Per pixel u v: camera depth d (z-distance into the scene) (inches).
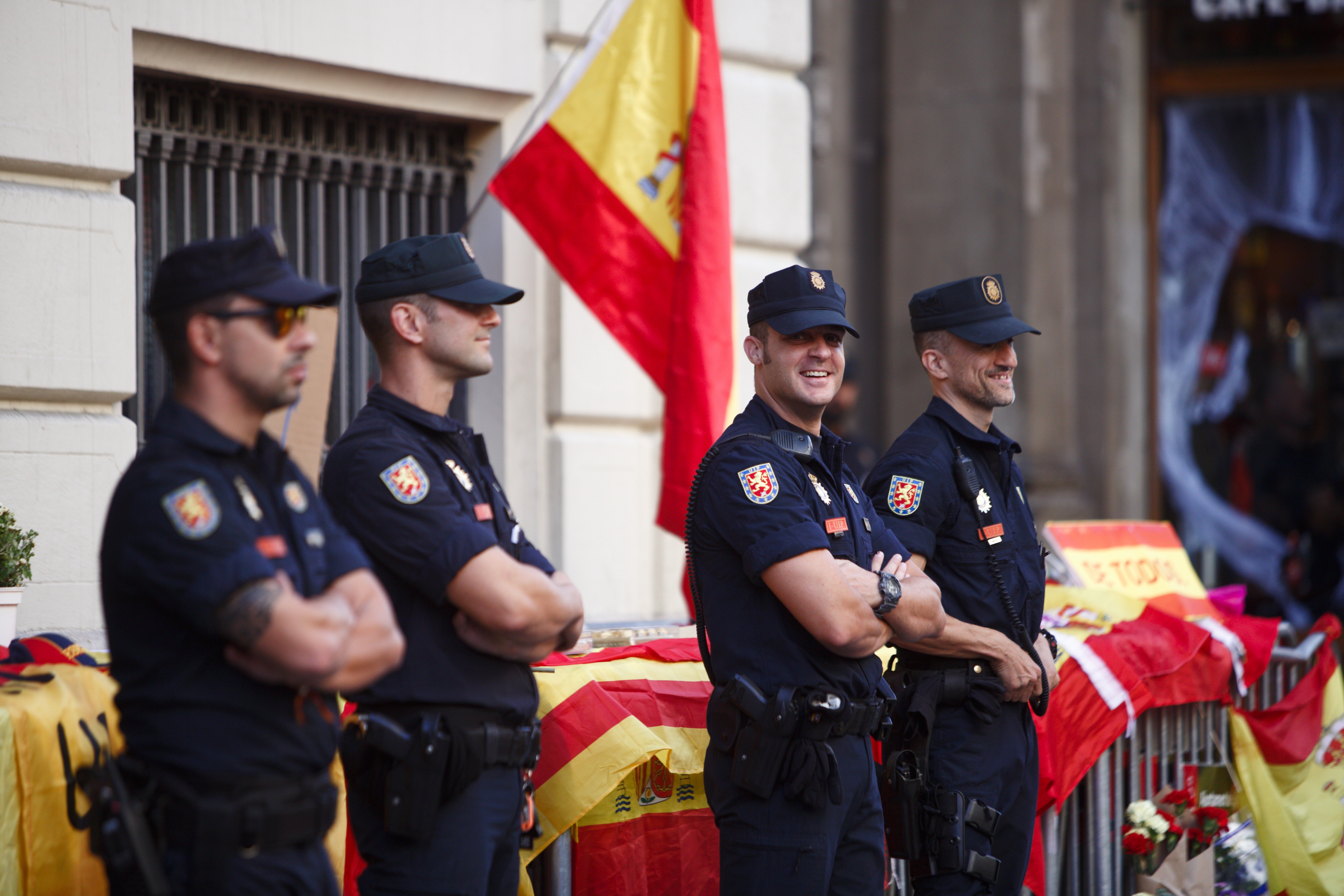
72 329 357.1
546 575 251.9
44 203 352.8
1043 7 768.9
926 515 306.2
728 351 418.6
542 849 281.3
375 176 450.9
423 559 232.4
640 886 300.7
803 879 258.2
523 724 243.0
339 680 197.8
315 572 201.9
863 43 804.6
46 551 350.9
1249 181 853.2
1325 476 856.9
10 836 222.1
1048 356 770.2
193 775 189.2
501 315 472.7
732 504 266.1
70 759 232.4
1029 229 765.3
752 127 540.4
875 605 263.0
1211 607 453.4
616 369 502.6
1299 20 839.1
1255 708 443.8
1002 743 307.1
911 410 794.2
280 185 425.4
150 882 186.2
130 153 369.1
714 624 271.9
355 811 239.3
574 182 419.2
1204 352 858.8
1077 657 360.8
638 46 422.6
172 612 189.2
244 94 411.8
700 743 308.2
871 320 807.7
